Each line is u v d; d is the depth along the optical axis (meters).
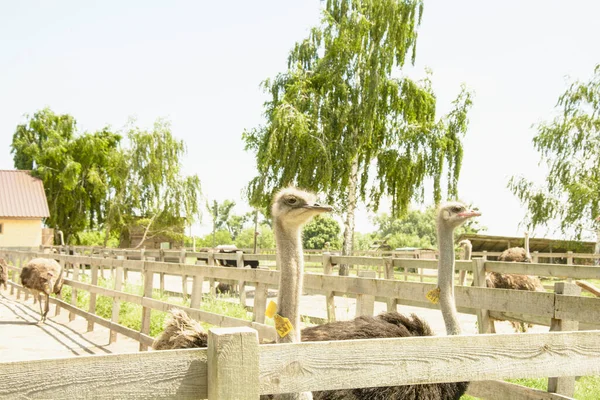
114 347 9.27
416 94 26.11
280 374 2.30
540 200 29.27
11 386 2.00
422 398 3.76
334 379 2.38
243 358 2.24
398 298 5.65
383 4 25.73
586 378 6.31
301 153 23.72
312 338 4.02
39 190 45.03
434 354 2.52
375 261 9.30
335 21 26.52
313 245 51.12
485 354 2.61
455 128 26.02
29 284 11.90
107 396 2.11
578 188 27.94
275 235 3.52
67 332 10.79
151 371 2.17
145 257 20.78
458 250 27.45
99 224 49.50
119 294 9.51
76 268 13.06
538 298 4.81
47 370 2.04
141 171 42.88
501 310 5.09
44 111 50.97
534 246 30.22
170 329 4.82
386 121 26.64
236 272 6.96
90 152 48.97
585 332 2.79
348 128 25.64
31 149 48.47
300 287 3.45
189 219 44.19
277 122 23.59
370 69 24.91
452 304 4.50
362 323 4.15
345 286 6.34
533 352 2.69
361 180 27.17
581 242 28.42
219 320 6.75
